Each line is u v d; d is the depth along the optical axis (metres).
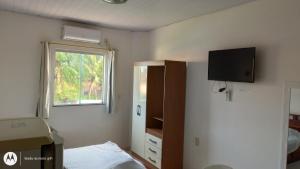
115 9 3.16
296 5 2.28
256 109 2.65
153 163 3.67
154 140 3.65
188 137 3.59
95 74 4.39
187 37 3.65
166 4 2.89
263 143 2.58
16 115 3.60
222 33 3.07
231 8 2.95
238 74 2.72
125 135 4.69
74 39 3.92
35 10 3.35
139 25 4.14
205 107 3.31
